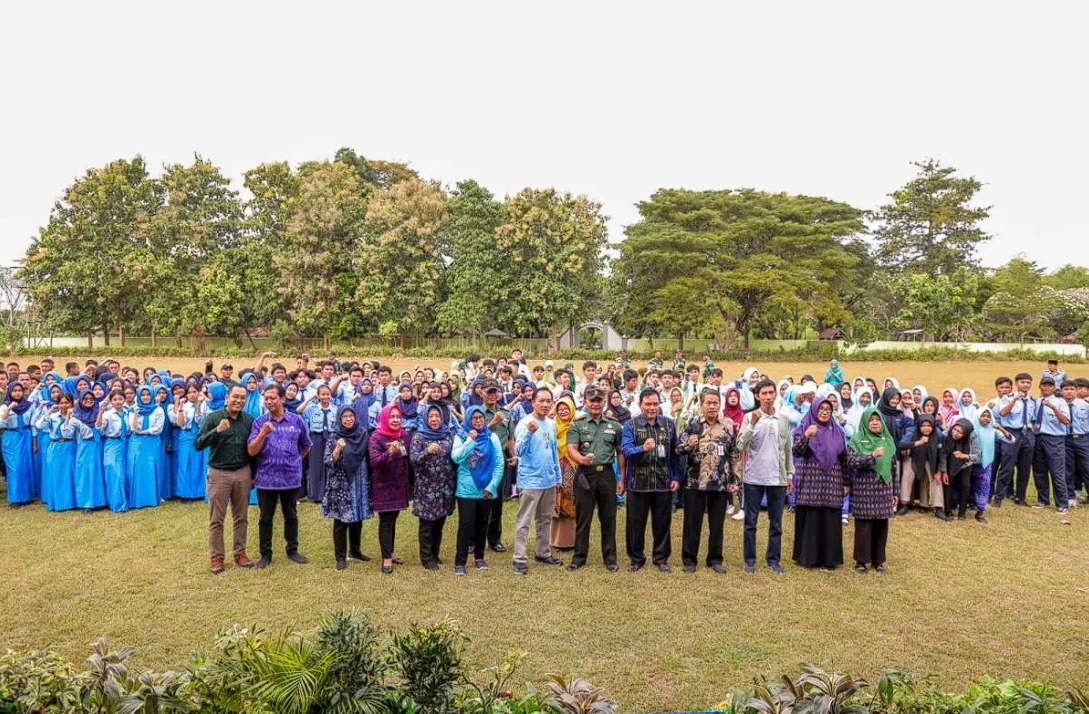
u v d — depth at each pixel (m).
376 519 8.95
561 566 7.10
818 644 5.22
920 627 5.57
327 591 6.23
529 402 9.84
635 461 6.97
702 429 6.96
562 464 7.82
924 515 9.31
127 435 9.22
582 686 3.19
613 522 7.02
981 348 42.72
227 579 6.50
